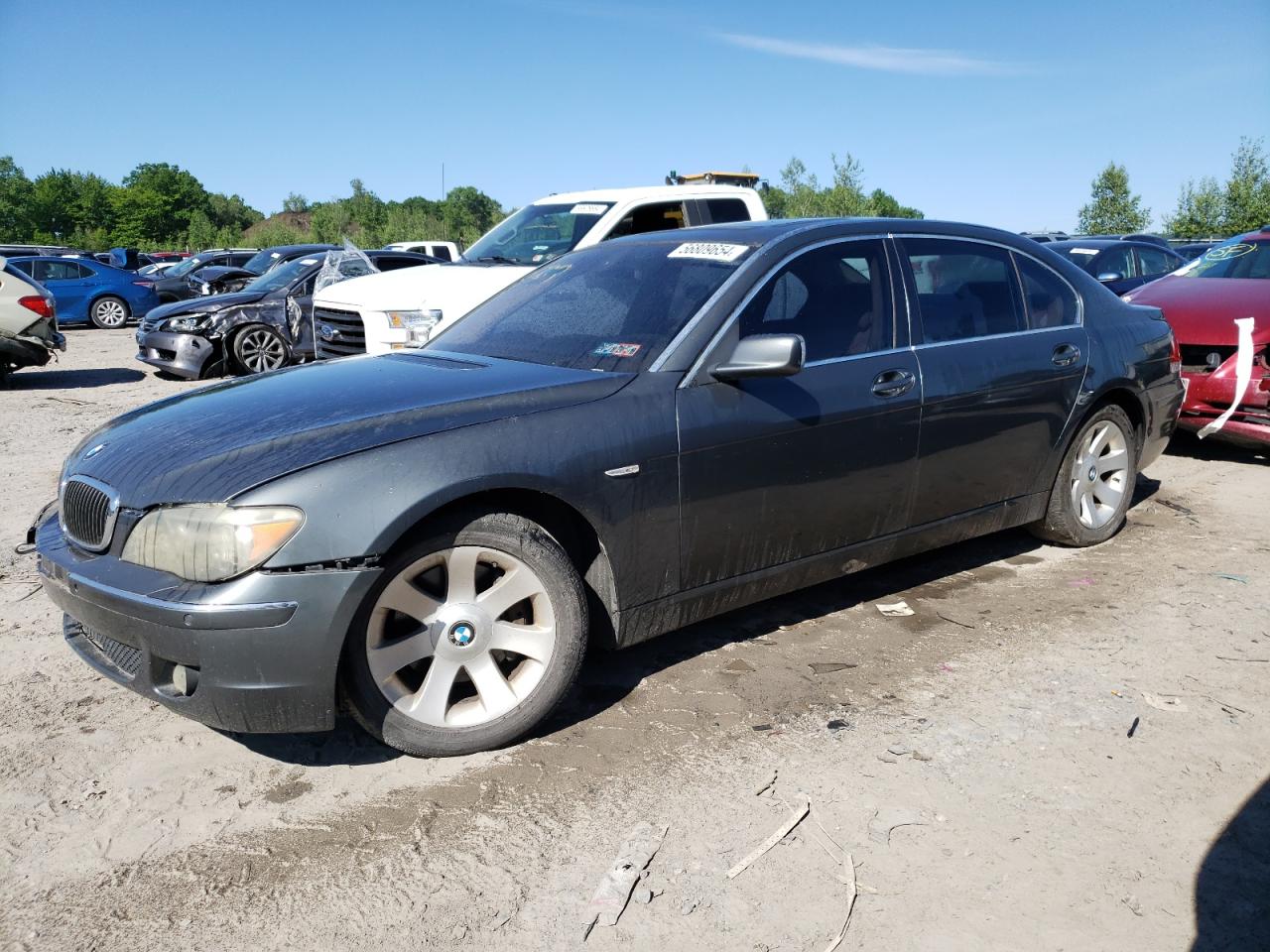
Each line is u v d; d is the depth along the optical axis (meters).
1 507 6.12
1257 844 2.57
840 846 2.58
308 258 13.20
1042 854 2.54
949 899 2.37
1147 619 4.07
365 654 2.83
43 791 2.88
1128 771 2.92
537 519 3.17
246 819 2.74
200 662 2.66
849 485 3.77
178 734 3.22
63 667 3.73
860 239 4.02
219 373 12.57
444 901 2.39
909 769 2.94
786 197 36.94
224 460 2.79
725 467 3.39
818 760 3.00
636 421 3.21
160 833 2.68
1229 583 4.47
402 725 2.93
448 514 2.89
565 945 2.24
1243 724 3.19
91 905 2.40
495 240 8.88
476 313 4.36
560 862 2.53
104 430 3.34
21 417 9.66
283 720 2.74
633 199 8.45
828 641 3.89
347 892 2.43
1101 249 12.11
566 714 3.32
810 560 3.77
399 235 65.94
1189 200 38.34
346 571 2.70
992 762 2.97
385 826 2.70
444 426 2.93
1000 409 4.26
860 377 3.76
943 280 4.23
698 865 2.51
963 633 3.96
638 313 3.67
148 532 2.74
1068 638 3.89
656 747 3.09
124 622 2.75
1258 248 7.70
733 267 3.67
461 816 2.74
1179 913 2.32
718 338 3.47
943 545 4.30
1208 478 6.45
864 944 2.22
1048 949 2.21
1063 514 4.77
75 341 18.62
